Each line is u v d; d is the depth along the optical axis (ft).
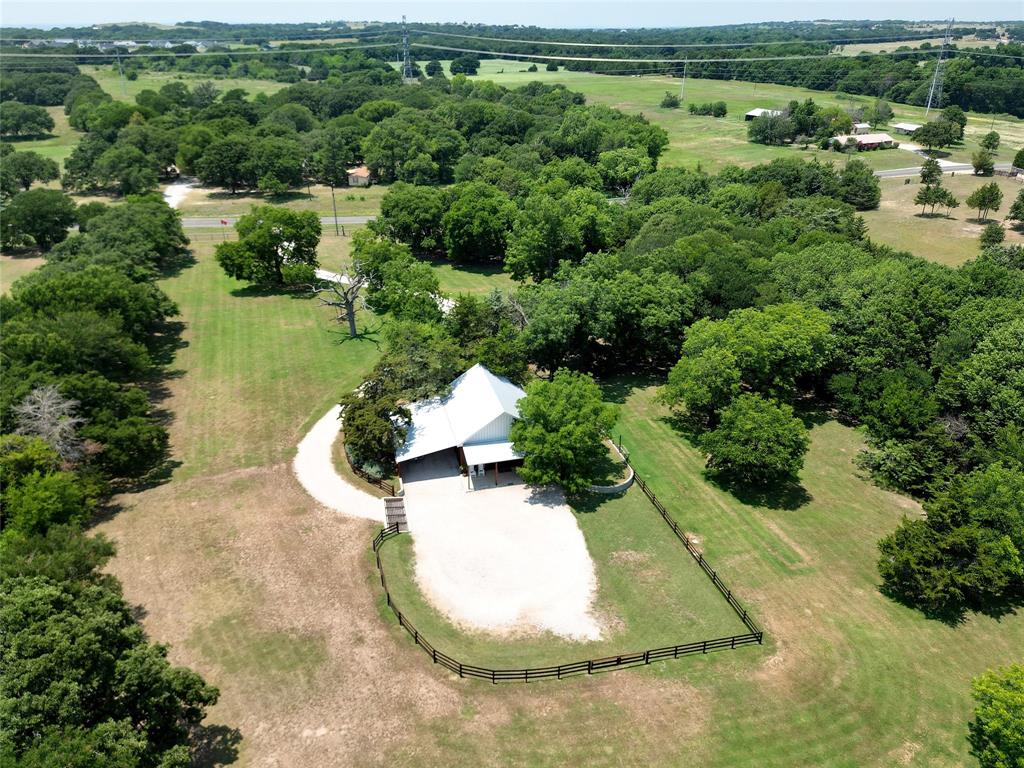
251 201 462.19
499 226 328.49
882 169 502.79
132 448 156.97
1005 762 90.68
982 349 174.40
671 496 163.22
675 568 138.82
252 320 268.21
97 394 163.12
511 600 129.18
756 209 341.00
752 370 188.34
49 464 138.51
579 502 159.33
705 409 184.75
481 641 119.65
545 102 629.92
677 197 340.18
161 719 89.30
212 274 323.78
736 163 522.06
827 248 246.47
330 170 505.25
